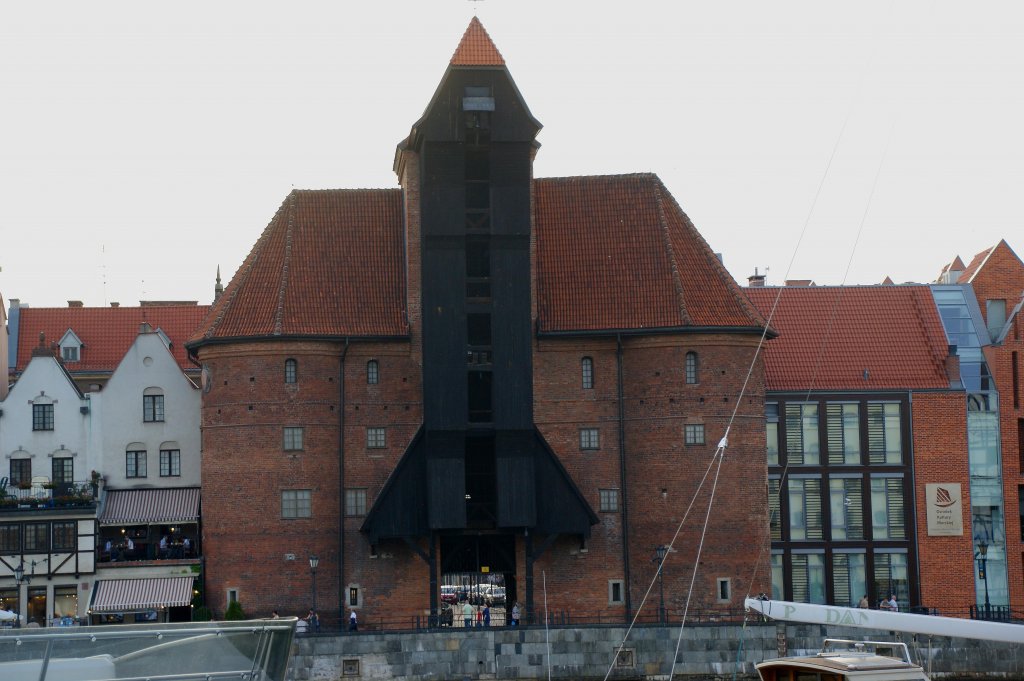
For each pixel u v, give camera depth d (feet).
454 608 239.30
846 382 262.67
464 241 235.20
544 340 242.37
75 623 230.07
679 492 238.07
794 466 259.60
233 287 245.86
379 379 242.17
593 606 238.68
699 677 218.59
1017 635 150.41
